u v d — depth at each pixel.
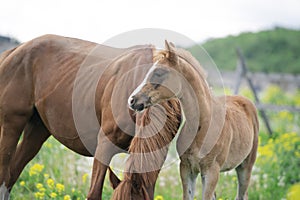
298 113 20.88
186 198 8.52
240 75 18.23
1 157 8.70
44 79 8.41
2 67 8.74
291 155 13.97
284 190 12.07
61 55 8.46
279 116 20.94
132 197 6.80
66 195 9.23
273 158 13.01
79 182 10.59
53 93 8.25
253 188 11.88
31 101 8.60
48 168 11.05
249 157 10.04
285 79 23.78
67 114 8.09
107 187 10.19
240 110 9.80
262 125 20.31
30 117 8.74
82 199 9.87
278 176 12.20
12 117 8.59
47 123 8.50
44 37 8.77
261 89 30.89
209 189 8.51
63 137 8.30
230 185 10.91
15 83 8.59
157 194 11.11
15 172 9.08
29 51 8.65
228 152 8.80
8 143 8.66
